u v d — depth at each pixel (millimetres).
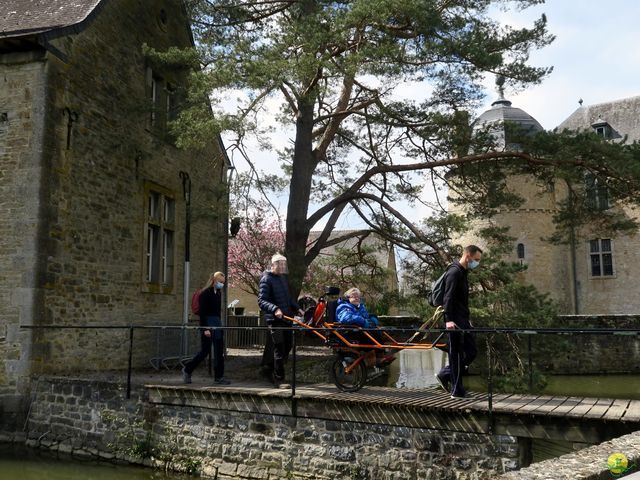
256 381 10500
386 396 7855
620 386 20703
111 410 9289
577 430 6371
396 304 13055
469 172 12891
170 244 14641
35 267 10078
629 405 7125
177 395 8805
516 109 36094
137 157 12859
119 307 12312
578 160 11328
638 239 31766
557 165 11469
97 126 11812
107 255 11992
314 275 15016
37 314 10062
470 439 6906
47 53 10508
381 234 13203
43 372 10133
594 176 11539
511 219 31672
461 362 7559
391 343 8570
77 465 8820
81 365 11109
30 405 9836
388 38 10570
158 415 8984
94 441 9320
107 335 11914
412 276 13438
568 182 11914
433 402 7324
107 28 12219
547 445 7707
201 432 8609
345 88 13445
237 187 11891
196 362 9609
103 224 11898
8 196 10352
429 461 7090
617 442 4051
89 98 11586
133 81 13109
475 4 12219
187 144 10461
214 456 8445
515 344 10250
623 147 11031
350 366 8305
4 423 9867
